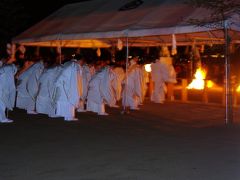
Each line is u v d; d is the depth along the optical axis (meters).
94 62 17.95
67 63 14.27
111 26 15.48
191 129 12.48
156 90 20.03
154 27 13.80
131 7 16.34
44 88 15.30
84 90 16.95
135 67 17.27
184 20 13.14
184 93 20.98
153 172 7.68
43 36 18.19
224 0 11.45
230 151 9.48
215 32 14.92
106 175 7.47
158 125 13.23
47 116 14.99
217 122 13.90
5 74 13.47
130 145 10.07
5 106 13.58
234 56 15.71
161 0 15.76
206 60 26.39
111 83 15.84
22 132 11.71
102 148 9.72
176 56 28.92
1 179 7.20
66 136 11.18
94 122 13.72
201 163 8.37
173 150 9.55
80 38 16.25
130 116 15.28
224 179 7.28
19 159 8.62
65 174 7.51
